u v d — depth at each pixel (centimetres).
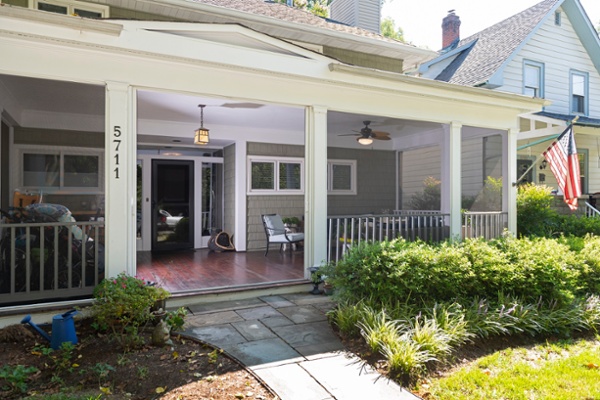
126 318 366
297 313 455
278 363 332
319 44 816
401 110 625
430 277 441
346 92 577
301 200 912
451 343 369
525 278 477
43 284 414
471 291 473
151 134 761
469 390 299
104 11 653
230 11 689
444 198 813
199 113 700
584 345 404
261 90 517
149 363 323
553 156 716
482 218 720
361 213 1008
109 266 430
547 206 901
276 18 731
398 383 307
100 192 661
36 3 616
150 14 686
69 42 405
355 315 395
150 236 841
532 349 391
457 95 650
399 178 1050
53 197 635
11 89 510
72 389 281
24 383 279
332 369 324
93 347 353
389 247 482
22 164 620
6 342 363
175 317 389
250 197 856
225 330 401
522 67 1112
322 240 559
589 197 1032
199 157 893
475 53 1223
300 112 694
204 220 913
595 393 295
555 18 1170
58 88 506
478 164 873
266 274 594
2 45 390
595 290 536
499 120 725
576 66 1202
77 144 652
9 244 434
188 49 459
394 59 901
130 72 443
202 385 292
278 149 884
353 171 1000
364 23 1019
